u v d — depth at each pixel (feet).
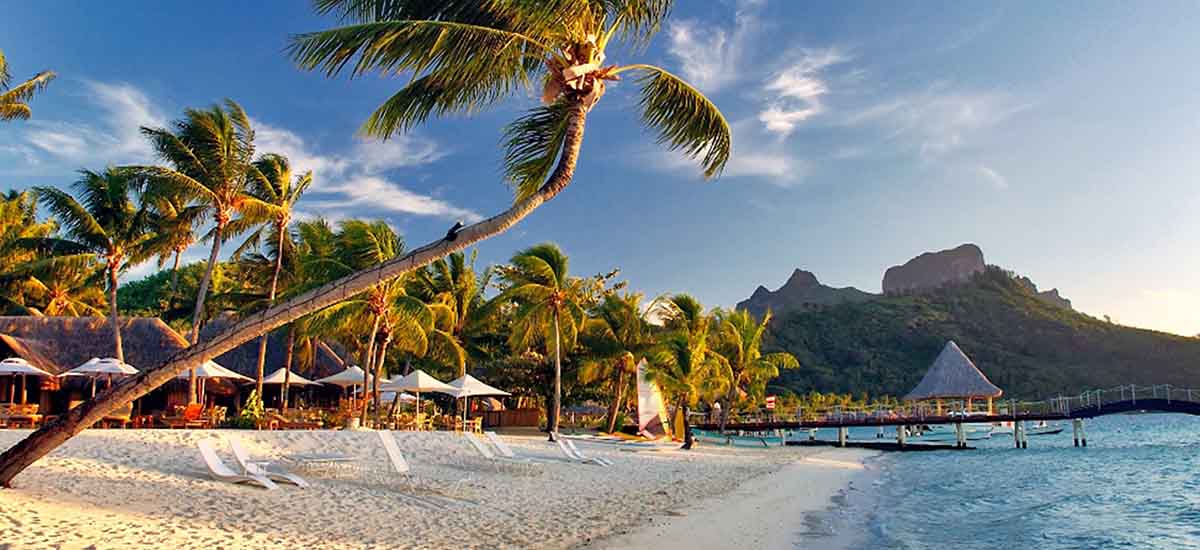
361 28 27.89
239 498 37.29
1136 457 110.22
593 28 31.45
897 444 137.18
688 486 58.34
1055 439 172.76
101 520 29.76
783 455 102.78
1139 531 45.29
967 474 83.97
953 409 145.28
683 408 115.85
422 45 28.89
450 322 110.83
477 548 31.65
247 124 86.43
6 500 30.30
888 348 451.94
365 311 81.92
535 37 30.91
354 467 51.39
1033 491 66.80
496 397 146.10
